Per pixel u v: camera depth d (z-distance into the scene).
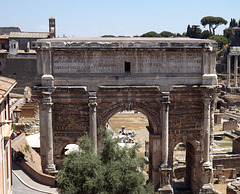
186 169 54.19
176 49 46.12
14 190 44.31
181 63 46.97
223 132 103.62
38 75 46.12
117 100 46.72
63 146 47.62
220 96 170.25
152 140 48.50
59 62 45.97
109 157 39.22
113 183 36.31
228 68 191.50
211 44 46.81
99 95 46.56
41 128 46.88
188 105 48.16
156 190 48.09
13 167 52.84
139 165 39.16
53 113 47.03
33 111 105.00
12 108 108.06
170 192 47.28
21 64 157.75
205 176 48.06
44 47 44.94
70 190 36.75
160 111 47.38
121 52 46.16
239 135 99.31
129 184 36.69
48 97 45.53
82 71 46.16
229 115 134.00
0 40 177.12
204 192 47.78
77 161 37.72
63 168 39.56
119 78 46.16
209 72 47.06
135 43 45.75
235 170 63.81
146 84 46.56
